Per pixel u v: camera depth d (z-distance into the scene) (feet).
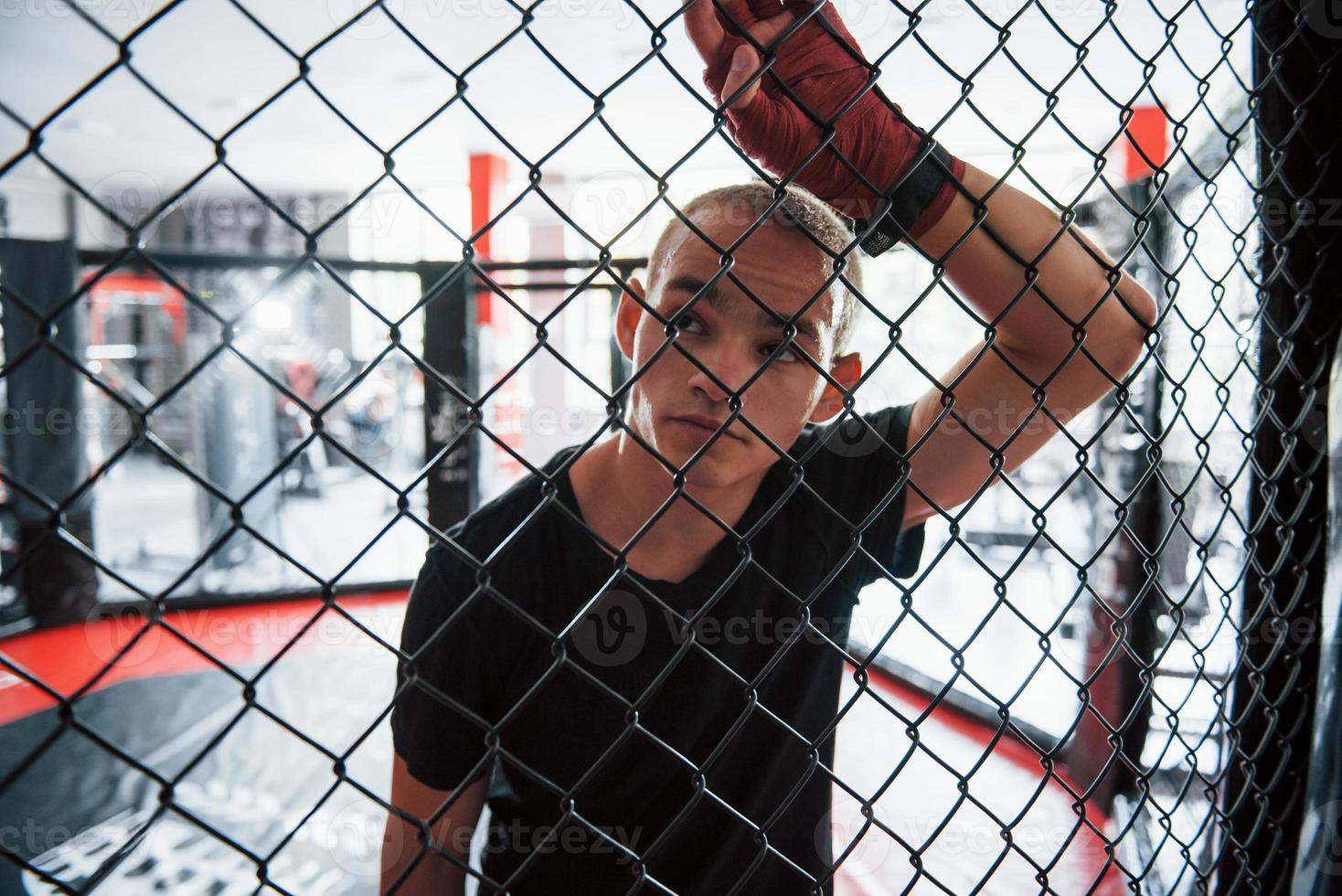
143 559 17.89
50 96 18.69
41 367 14.14
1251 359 2.97
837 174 1.93
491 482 14.32
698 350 2.11
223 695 11.73
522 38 15.70
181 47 15.87
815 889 1.80
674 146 22.47
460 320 13.21
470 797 2.58
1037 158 21.25
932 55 1.66
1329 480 2.66
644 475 2.47
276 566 17.61
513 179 24.72
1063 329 2.43
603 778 2.56
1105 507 8.98
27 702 11.30
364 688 12.05
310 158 24.82
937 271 1.79
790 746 2.75
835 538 2.79
